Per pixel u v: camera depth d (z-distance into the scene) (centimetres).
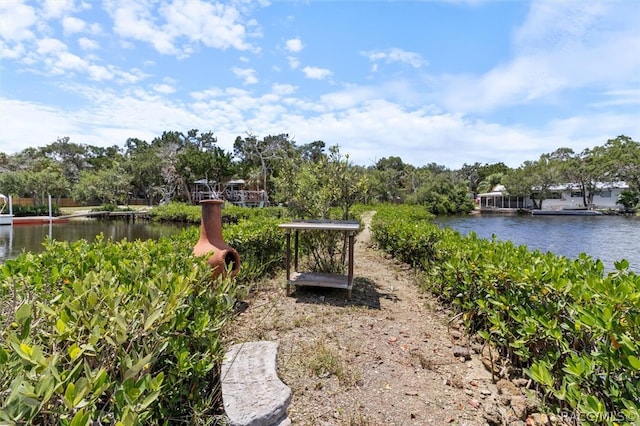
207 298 214
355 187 553
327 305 397
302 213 568
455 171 5888
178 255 295
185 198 3922
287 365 250
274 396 191
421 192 3734
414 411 207
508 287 274
